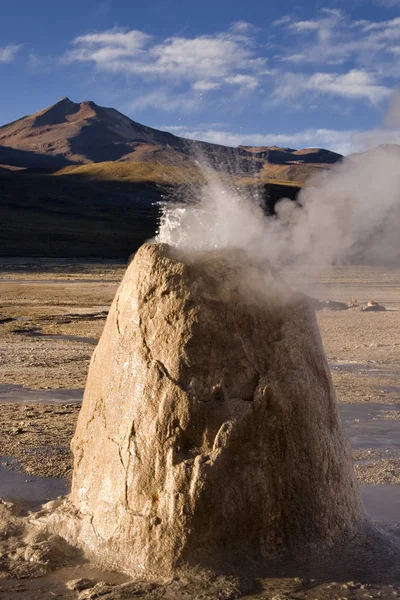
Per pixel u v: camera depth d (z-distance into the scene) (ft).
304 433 20.11
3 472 29.89
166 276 20.86
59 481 28.66
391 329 87.66
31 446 34.04
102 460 20.80
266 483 19.35
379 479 28.45
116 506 19.83
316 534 19.84
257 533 19.15
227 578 18.15
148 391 20.03
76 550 20.27
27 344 74.49
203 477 18.69
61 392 48.62
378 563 19.45
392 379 54.29
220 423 19.51
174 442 19.42
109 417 21.04
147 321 20.83
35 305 121.70
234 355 20.27
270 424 19.70
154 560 18.67
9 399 46.11
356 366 61.11
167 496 18.93
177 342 20.21
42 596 17.87
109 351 21.75
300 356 20.76
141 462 19.61
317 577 18.60
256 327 20.80
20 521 22.56
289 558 19.26
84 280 187.83
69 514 21.26
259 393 19.84
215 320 20.42
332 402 21.54
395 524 23.09
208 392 19.86
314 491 20.03
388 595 17.72
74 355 66.59
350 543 20.35
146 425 19.81
